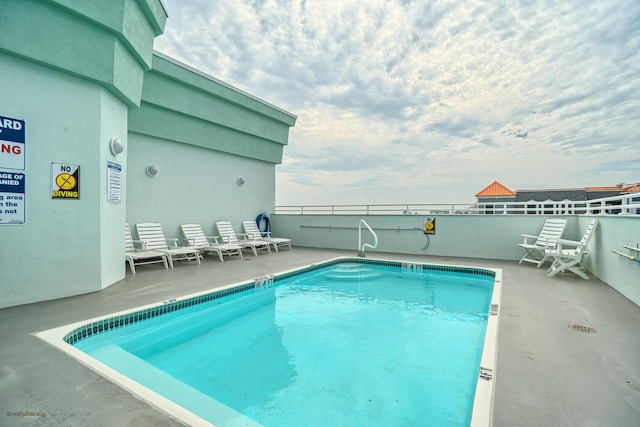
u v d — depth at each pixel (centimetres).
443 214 842
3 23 335
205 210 863
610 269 476
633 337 275
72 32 387
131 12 444
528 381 198
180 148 796
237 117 920
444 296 529
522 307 368
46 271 388
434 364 293
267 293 539
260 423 207
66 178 402
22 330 288
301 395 241
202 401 234
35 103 372
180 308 403
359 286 595
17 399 175
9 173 354
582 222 657
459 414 216
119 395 180
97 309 356
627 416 162
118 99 491
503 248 777
